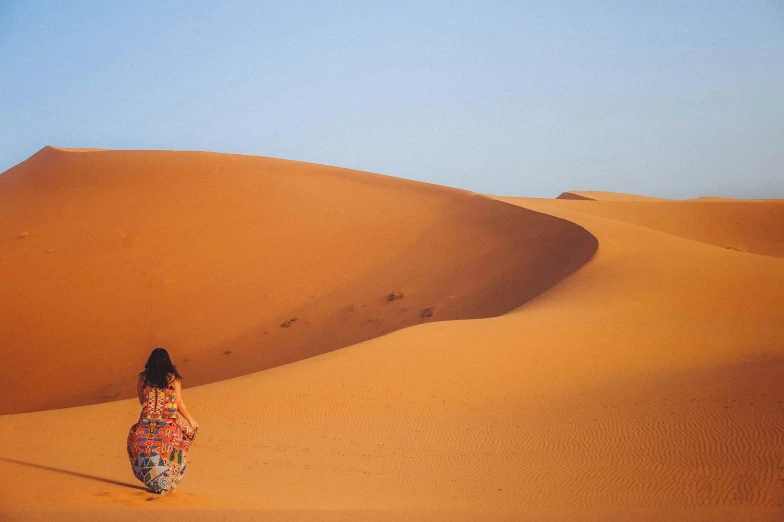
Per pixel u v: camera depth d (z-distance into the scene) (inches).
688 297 1203.2
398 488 455.5
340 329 1756.9
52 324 1957.4
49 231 2438.5
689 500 405.7
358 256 2182.6
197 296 2055.9
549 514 348.8
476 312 1651.1
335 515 304.0
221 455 552.4
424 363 845.8
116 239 2354.8
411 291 1871.3
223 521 271.6
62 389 1696.6
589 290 1282.0
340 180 2842.0
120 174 2800.2
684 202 3132.4
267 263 2202.3
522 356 860.0
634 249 1604.3
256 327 1876.2
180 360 1777.8
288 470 501.4
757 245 2615.7
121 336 1894.7
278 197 2620.6
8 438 597.9
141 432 327.3
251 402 743.1
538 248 1903.3
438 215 2413.9
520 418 644.1
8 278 2166.6
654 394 652.1
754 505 386.6
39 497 303.7
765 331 975.6
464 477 487.8
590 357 848.3
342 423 668.1
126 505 295.4
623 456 508.4
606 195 4744.1
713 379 664.4
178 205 2551.7
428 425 650.2
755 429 506.3
